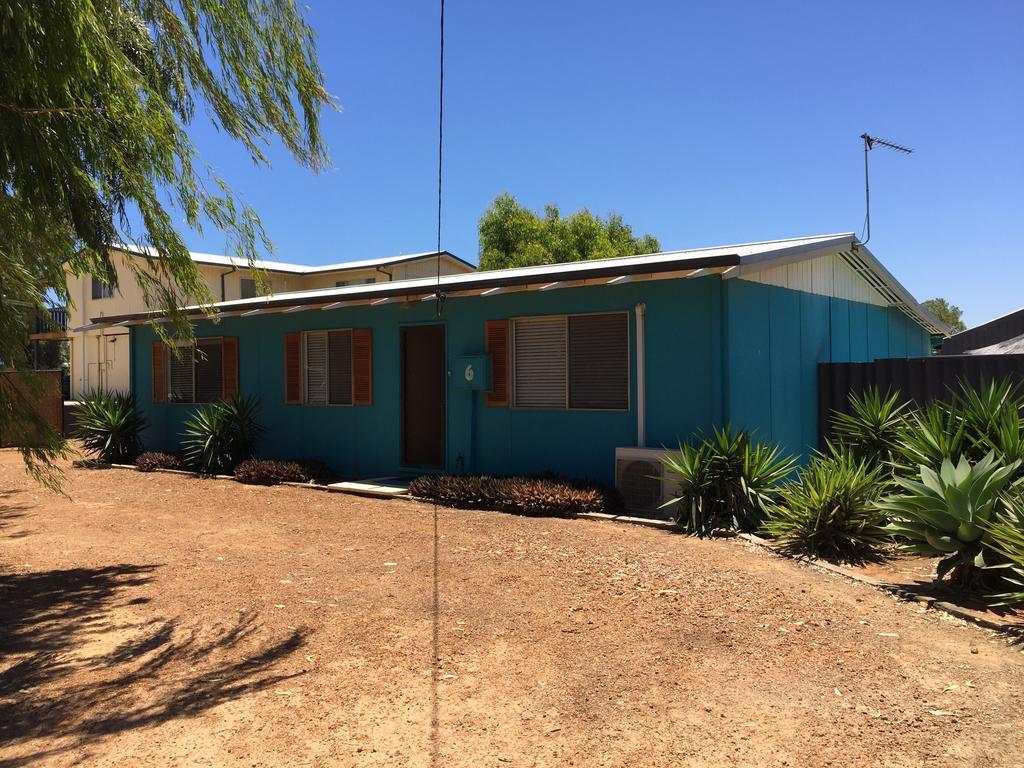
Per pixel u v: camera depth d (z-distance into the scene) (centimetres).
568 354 1020
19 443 654
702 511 785
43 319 650
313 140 686
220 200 642
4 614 548
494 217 3347
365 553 716
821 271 1192
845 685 409
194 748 348
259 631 504
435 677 425
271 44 650
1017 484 581
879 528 666
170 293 675
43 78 498
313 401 1319
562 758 336
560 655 454
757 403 958
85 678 432
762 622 507
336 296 1190
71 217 593
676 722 369
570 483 934
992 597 547
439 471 1160
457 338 1130
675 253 1145
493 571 640
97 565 691
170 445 1537
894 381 1077
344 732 362
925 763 328
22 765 333
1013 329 1778
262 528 848
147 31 621
